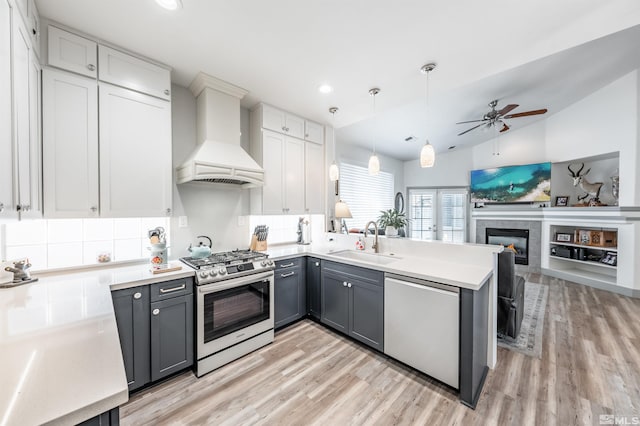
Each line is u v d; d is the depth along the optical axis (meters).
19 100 1.27
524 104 4.30
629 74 3.76
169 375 1.96
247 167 2.50
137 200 2.06
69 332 0.94
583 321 2.95
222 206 2.89
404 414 1.64
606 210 4.08
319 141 3.62
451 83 2.55
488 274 1.96
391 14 1.64
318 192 3.61
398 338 2.10
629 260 3.82
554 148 5.05
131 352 1.75
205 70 2.31
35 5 1.54
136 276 1.85
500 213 5.74
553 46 1.98
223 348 2.16
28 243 1.86
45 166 1.66
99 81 1.88
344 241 3.30
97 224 2.14
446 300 1.82
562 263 4.98
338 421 1.58
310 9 1.60
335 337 2.64
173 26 1.75
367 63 2.20
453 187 6.57
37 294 1.43
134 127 2.04
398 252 2.77
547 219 5.05
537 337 2.59
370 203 5.81
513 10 1.60
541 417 1.60
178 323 1.97
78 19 1.68
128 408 1.68
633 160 3.77
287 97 2.84
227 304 2.21
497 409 1.67
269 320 2.50
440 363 1.85
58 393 0.60
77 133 1.79
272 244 3.45
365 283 2.36
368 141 5.18
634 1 1.50
